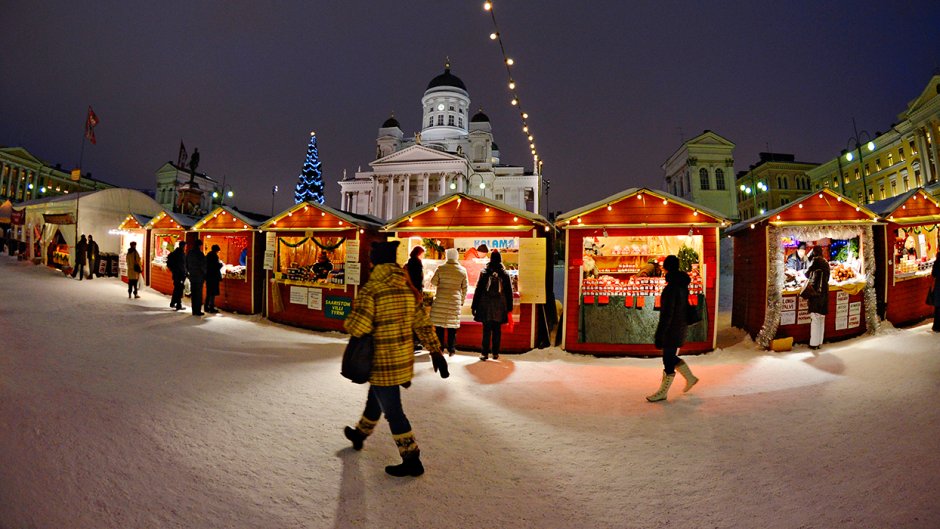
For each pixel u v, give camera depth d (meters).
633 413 5.17
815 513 3.08
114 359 6.34
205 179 74.62
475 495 3.35
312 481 3.44
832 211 8.90
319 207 10.57
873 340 8.46
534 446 4.24
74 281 15.73
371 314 3.53
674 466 3.83
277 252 11.46
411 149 63.97
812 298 8.08
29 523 2.64
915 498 3.19
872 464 3.72
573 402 5.59
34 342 6.83
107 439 3.81
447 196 9.19
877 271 9.62
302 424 4.54
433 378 6.59
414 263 6.64
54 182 69.12
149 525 2.76
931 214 10.29
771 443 4.23
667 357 5.66
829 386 5.94
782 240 8.60
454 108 76.62
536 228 8.98
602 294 8.55
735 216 58.62
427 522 2.99
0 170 60.12
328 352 8.08
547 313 9.55
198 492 3.18
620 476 3.67
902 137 46.78
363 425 3.95
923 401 5.08
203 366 6.43
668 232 8.52
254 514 2.98
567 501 3.29
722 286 20.00
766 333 8.46
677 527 2.97
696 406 5.39
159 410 4.56
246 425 4.40
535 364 7.75
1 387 4.69
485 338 7.89
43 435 3.72
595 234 8.69
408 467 3.57
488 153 72.19
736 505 3.22
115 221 19.31
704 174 59.34
